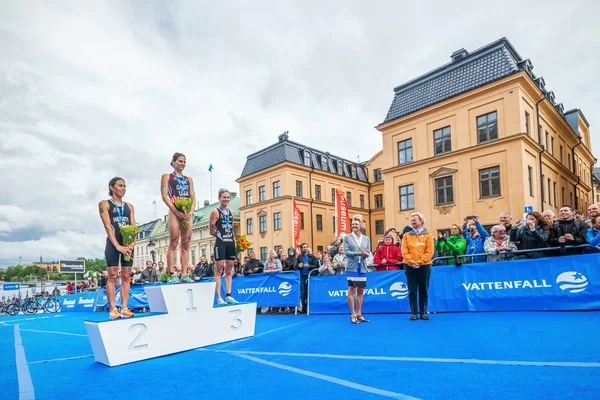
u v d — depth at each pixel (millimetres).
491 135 21641
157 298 5410
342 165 41625
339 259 10062
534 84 21344
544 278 7023
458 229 8711
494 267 7516
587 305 6562
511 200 20453
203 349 5426
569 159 29344
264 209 37656
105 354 4629
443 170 23469
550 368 3434
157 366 4520
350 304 7207
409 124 25641
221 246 6703
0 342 7676
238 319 6172
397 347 4750
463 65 23641
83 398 3391
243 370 4074
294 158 36531
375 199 42906
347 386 3309
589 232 6840
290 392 3236
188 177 6297
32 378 4215
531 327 5422
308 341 5582
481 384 3141
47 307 19172
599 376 3131
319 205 37812
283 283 9992
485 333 5238
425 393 3012
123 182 5707
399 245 9664
